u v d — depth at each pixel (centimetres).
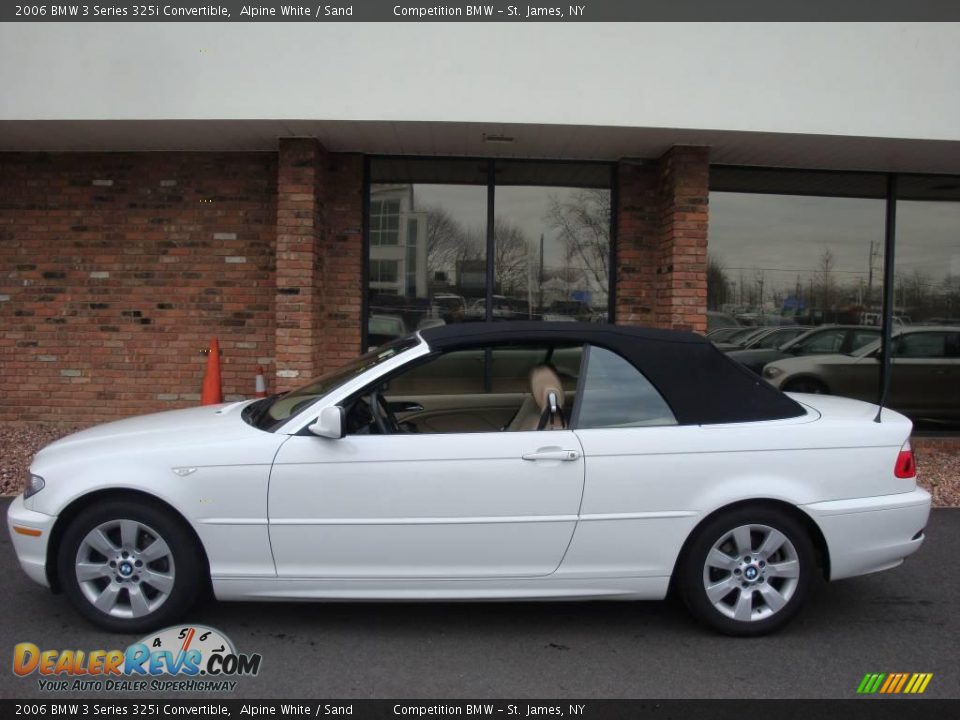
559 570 371
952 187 866
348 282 806
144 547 373
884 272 866
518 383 402
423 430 396
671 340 397
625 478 367
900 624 405
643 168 813
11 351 816
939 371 876
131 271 811
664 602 433
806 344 867
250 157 803
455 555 367
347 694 327
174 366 815
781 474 374
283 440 367
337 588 368
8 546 506
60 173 805
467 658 360
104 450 375
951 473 721
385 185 817
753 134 707
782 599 378
